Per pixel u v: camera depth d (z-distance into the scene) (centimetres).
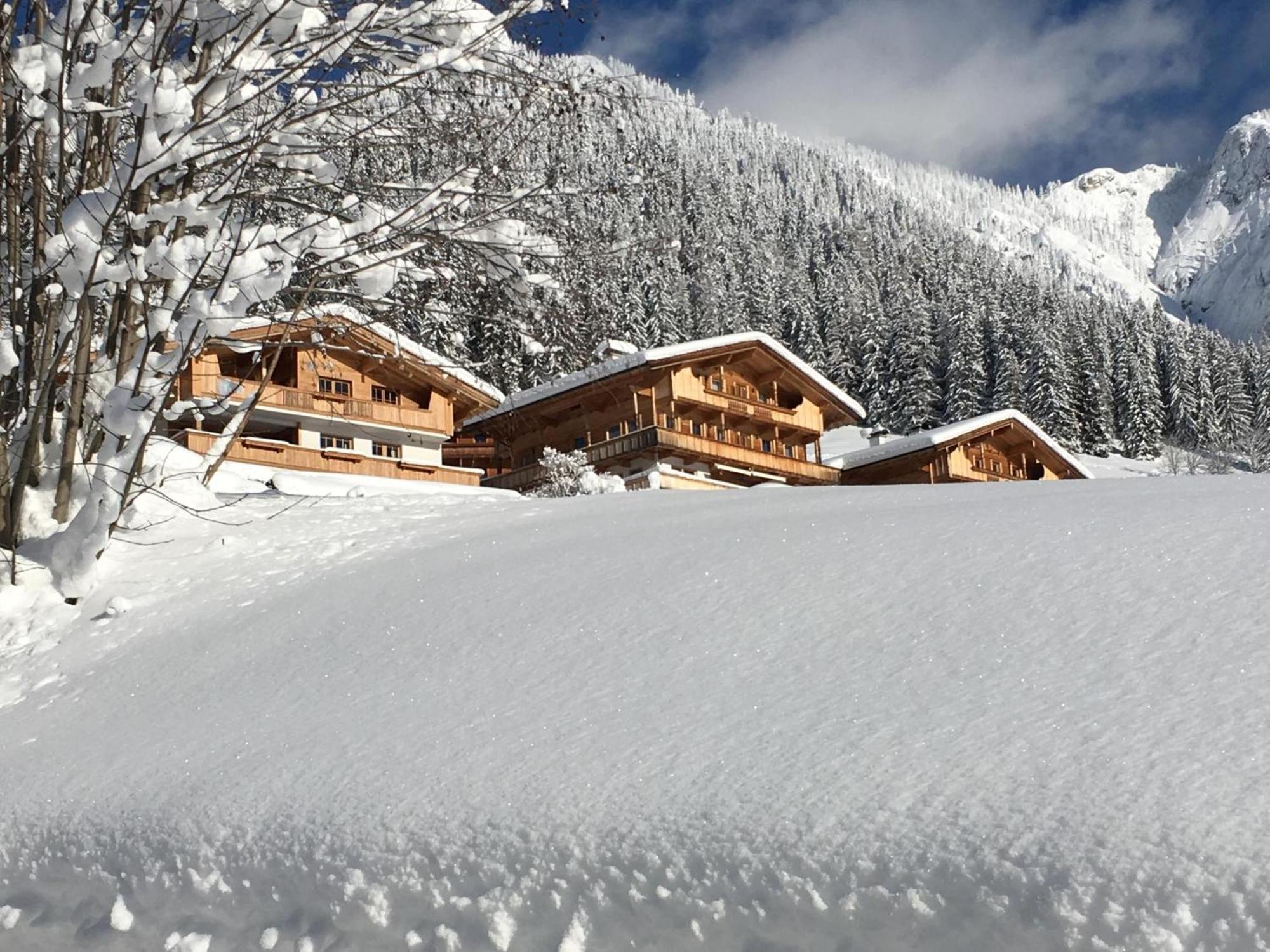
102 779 461
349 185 850
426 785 373
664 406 3422
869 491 841
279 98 808
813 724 356
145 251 708
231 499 1023
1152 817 255
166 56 775
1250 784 260
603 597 559
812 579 524
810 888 271
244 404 949
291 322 806
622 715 400
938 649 407
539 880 310
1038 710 333
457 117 852
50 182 848
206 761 451
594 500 964
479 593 613
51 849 421
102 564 818
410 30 805
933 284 10019
